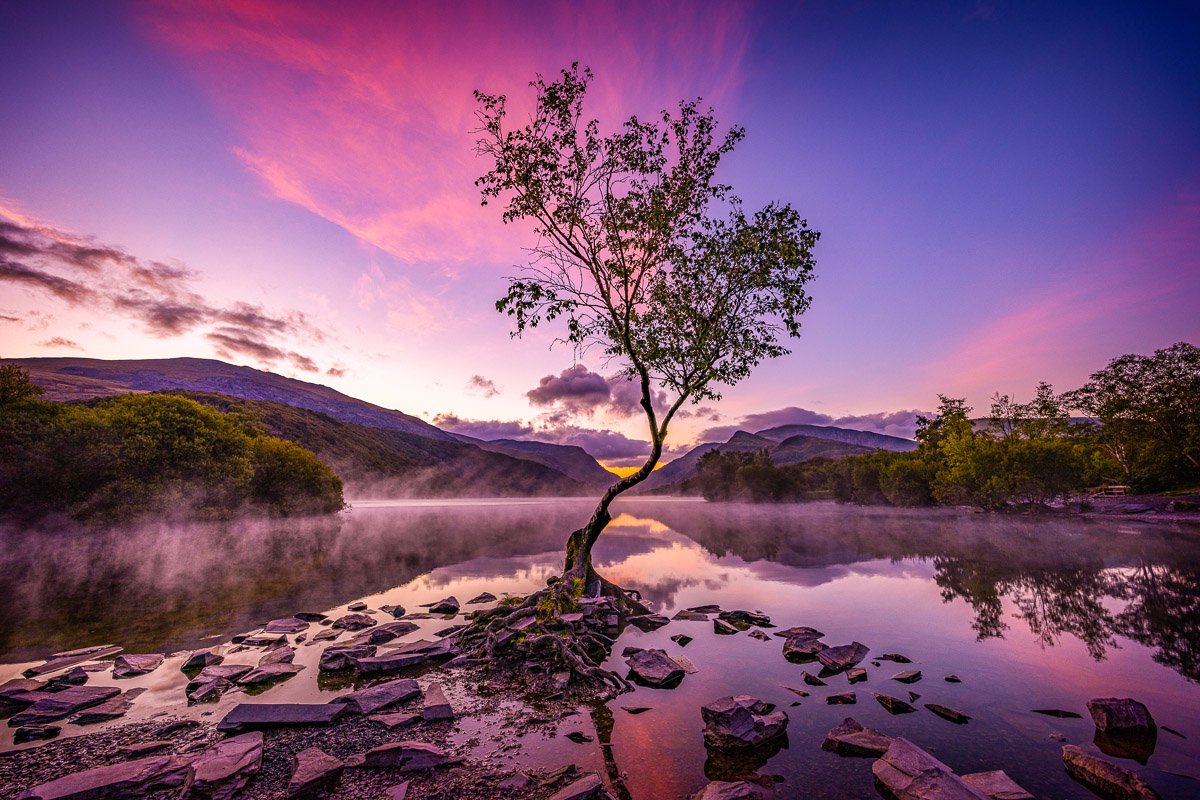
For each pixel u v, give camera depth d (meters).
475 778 5.64
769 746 6.43
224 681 8.71
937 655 10.10
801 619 13.14
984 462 49.84
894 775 5.39
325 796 5.28
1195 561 20.34
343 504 64.75
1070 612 13.26
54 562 23.72
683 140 14.97
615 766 5.93
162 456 41.75
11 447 34.34
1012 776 5.65
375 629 11.88
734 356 16.22
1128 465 55.09
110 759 6.09
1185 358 49.09
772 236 14.89
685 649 10.84
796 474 86.06
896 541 29.39
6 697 7.73
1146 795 5.00
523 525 49.25
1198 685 8.36
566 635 10.75
